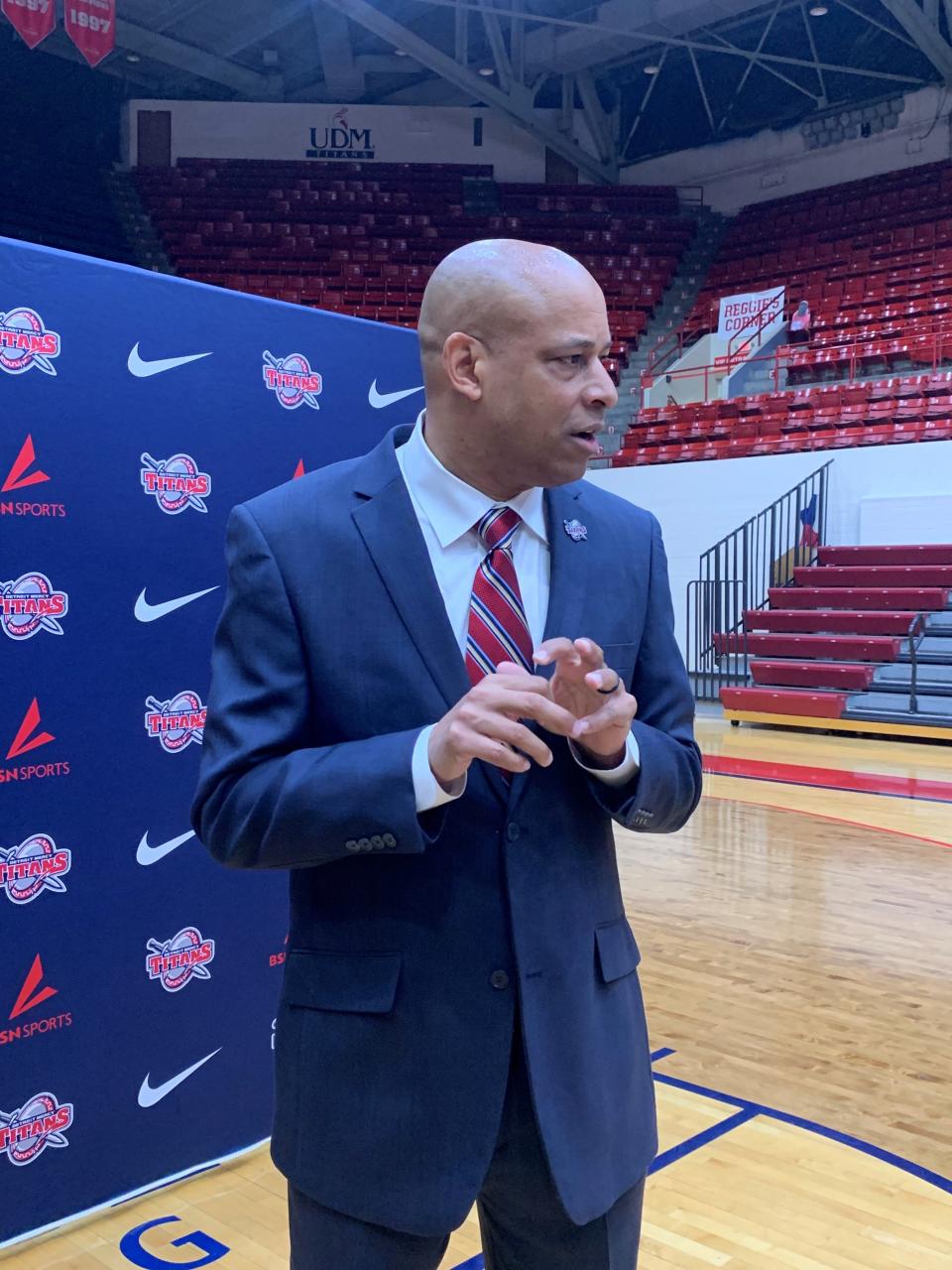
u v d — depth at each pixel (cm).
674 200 1559
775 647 905
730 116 1530
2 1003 204
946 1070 296
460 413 105
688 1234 220
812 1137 259
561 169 1606
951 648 843
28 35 964
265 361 241
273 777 101
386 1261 106
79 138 1567
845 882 468
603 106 1602
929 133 1393
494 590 109
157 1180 229
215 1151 240
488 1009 104
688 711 119
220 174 1554
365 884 107
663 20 1320
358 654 107
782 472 973
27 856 207
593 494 122
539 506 116
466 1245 217
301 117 1577
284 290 1441
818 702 841
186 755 231
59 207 1480
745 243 1472
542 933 105
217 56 1498
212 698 110
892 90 1408
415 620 107
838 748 784
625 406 1307
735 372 1180
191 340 229
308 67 1555
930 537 901
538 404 102
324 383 252
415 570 108
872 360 1156
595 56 1441
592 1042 108
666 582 124
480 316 102
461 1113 103
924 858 503
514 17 1354
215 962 238
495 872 106
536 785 108
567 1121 104
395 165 1573
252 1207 227
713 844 530
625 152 1619
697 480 1016
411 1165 103
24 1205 208
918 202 1353
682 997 347
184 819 231
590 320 102
